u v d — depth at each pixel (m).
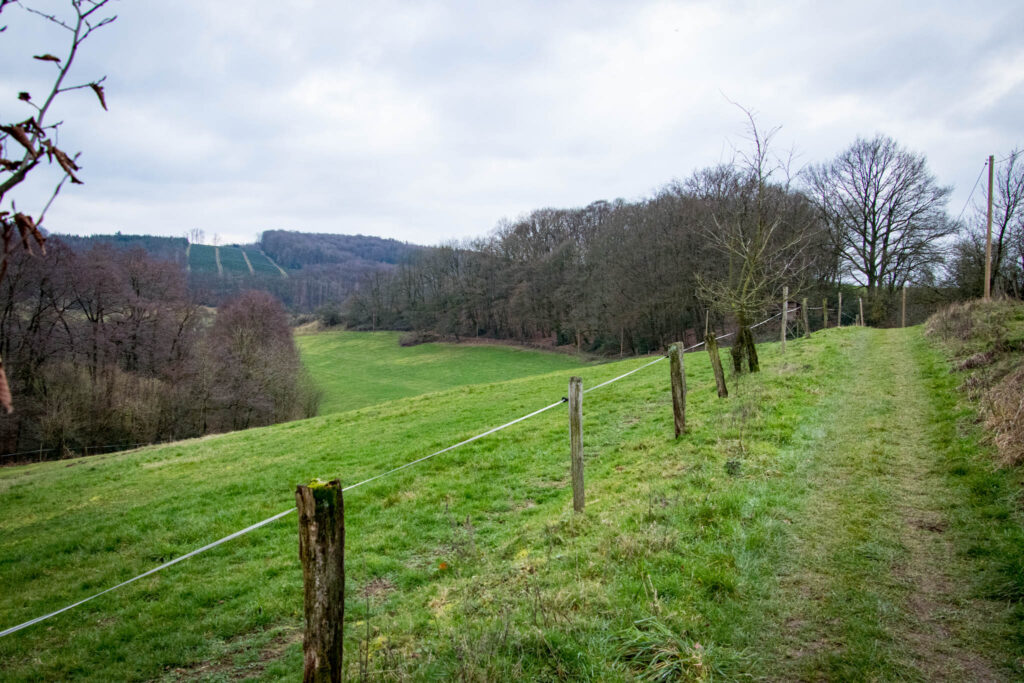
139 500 15.55
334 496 4.17
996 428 8.62
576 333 72.50
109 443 43.38
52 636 7.75
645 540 6.73
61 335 44.50
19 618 8.46
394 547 9.14
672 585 5.69
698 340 53.78
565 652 4.71
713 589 5.67
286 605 7.64
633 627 4.98
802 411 11.95
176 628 7.44
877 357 18.48
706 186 50.41
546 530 8.07
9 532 14.35
